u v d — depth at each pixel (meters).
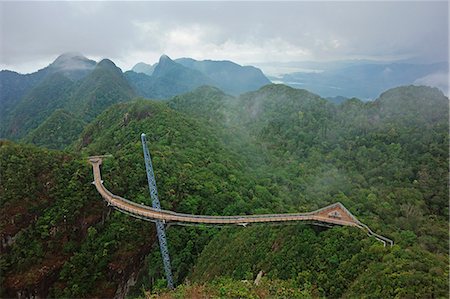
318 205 107.06
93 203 91.25
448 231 88.88
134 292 84.69
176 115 156.62
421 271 47.56
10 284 78.25
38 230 84.75
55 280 82.19
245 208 98.19
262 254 69.88
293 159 155.75
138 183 99.06
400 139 144.00
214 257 79.44
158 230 83.62
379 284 47.38
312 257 61.97
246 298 48.41
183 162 117.44
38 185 90.94
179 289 56.12
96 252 84.56
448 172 120.19
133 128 148.25
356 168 140.00
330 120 180.25
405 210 100.06
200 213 96.88
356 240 61.22
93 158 107.50
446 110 153.38
